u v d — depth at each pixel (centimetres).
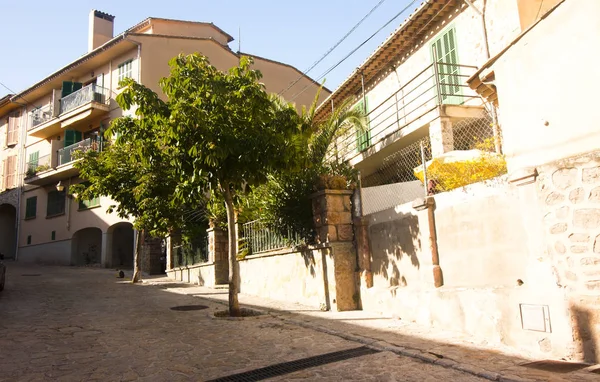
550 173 570
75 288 1526
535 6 1098
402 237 868
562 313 546
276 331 802
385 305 899
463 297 702
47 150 2972
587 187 529
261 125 949
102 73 2686
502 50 660
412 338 692
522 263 617
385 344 659
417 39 1525
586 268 527
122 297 1309
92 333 793
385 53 1612
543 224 577
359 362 587
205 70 958
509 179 629
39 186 3022
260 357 627
